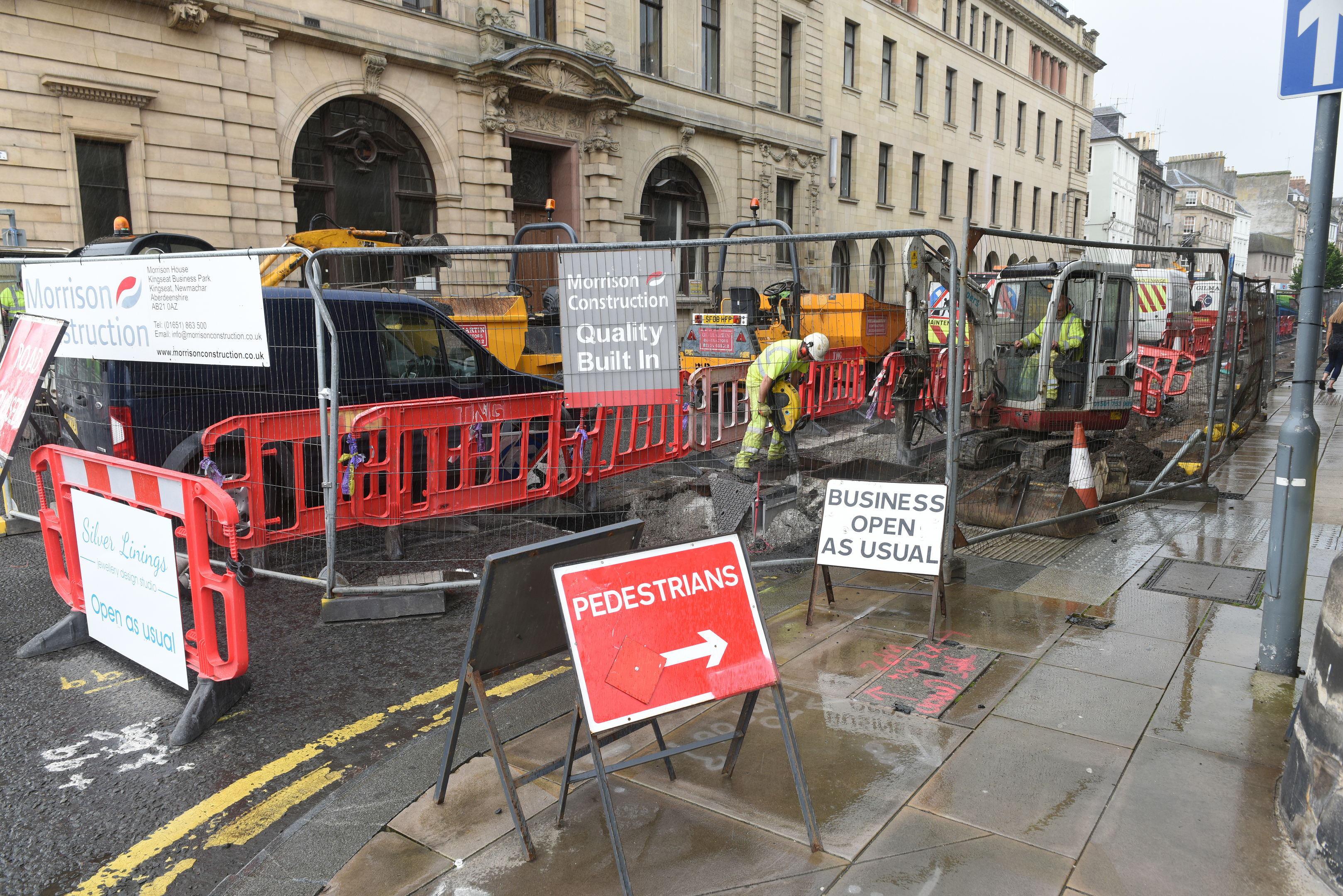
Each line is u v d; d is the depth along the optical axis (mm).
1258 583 5293
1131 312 9219
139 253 9016
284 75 15258
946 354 9773
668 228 24828
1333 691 2525
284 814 3086
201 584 3727
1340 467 8969
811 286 28031
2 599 5371
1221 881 2504
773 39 26656
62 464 4430
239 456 5859
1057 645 4340
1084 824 2795
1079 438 6707
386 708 3932
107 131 13016
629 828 2832
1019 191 44188
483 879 2590
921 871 2566
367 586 5121
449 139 18109
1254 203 112062
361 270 10703
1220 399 11227
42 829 2990
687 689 2658
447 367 7160
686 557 2766
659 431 8352
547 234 21281
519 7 18891
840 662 4172
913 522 4578
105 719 3824
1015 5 40312
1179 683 3871
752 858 2648
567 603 2553
